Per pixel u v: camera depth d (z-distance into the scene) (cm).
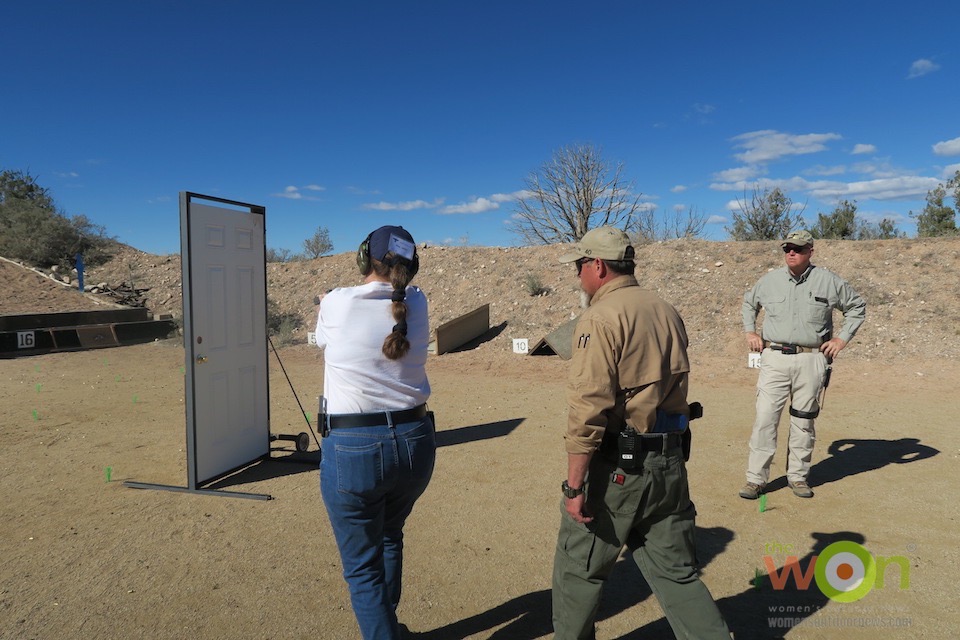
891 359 1009
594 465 240
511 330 1320
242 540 418
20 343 1346
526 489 510
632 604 336
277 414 786
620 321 229
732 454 593
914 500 474
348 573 248
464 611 331
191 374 508
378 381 242
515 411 790
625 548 409
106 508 475
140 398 884
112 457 603
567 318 1324
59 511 469
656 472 234
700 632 235
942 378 912
